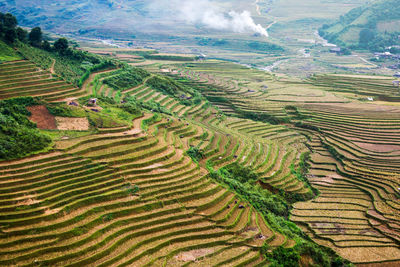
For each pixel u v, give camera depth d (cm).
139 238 4197
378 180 6281
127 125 6241
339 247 4825
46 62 7619
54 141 5259
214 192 5247
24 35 8306
